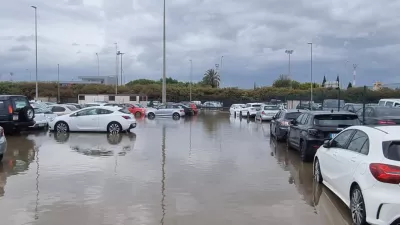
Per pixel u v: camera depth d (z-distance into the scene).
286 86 96.19
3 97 17.66
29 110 18.20
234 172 9.59
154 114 36.72
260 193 7.57
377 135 5.79
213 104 65.56
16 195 7.31
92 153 12.52
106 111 19.56
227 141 16.23
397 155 5.30
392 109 16.56
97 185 8.10
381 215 5.14
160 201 6.93
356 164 5.91
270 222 5.88
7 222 5.81
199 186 8.07
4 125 17.55
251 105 36.09
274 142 16.03
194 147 14.15
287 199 7.16
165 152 12.81
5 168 9.92
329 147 7.71
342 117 11.05
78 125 19.47
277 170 9.90
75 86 84.38
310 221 5.96
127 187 7.94
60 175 9.08
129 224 5.74
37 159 11.31
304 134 11.09
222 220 5.95
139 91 82.12
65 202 6.85
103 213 6.24
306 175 9.29
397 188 5.08
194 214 6.22
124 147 14.01
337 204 6.86
